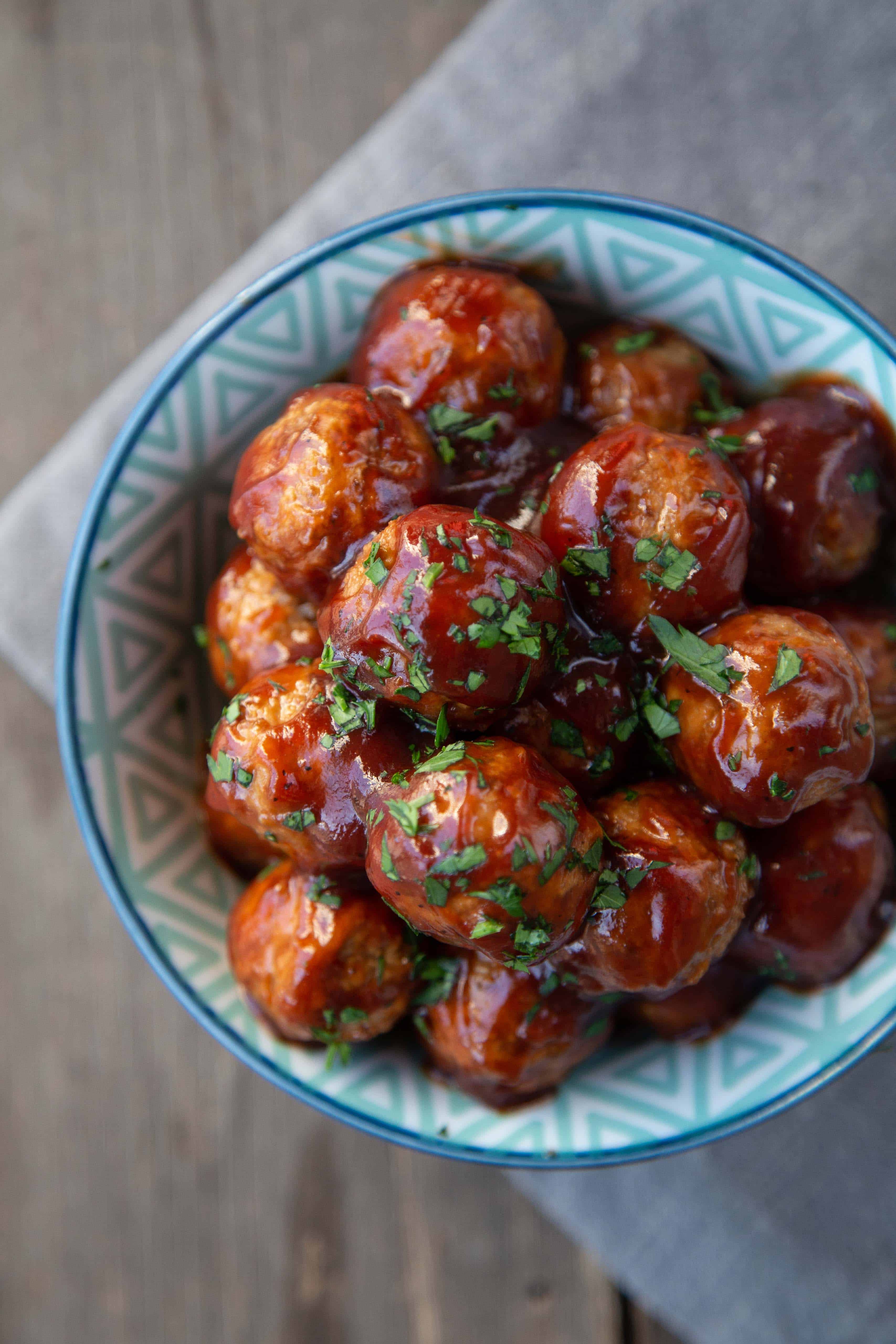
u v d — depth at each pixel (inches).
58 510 15.0
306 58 16.2
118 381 15.3
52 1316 16.9
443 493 11.8
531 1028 11.8
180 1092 16.7
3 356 16.5
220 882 13.3
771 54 14.3
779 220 14.3
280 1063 12.6
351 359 12.7
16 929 16.8
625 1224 15.1
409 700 10.9
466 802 10.5
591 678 11.5
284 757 11.2
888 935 12.3
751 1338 14.7
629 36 14.5
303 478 11.3
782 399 12.2
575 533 11.2
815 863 11.8
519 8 14.6
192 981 12.7
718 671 11.1
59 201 16.4
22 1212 16.9
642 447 11.3
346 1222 16.5
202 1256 16.6
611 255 12.4
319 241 13.9
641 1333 16.2
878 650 12.0
